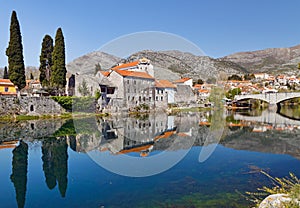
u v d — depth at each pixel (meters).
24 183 6.54
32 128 17.30
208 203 5.10
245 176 6.90
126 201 5.18
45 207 5.05
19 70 28.09
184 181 6.17
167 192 5.57
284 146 11.63
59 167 7.80
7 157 9.60
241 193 5.66
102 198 5.32
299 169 7.83
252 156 9.48
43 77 33.25
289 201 3.84
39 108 23.70
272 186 6.18
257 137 14.29
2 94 25.47
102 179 6.34
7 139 13.33
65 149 10.64
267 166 8.10
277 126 19.50
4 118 22.25
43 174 7.27
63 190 5.79
